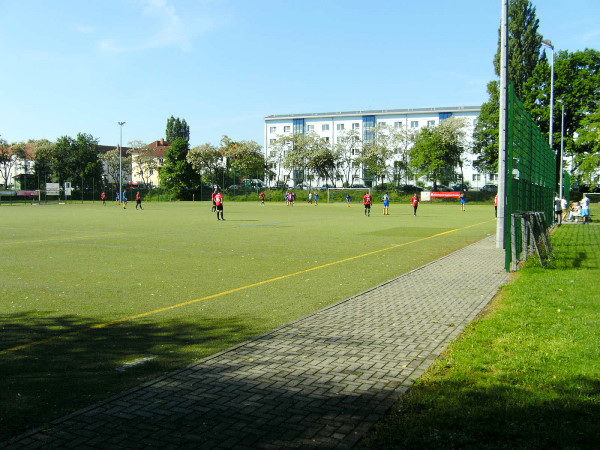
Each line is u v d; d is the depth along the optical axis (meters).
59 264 12.52
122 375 4.90
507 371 4.73
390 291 8.93
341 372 4.85
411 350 5.52
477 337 5.89
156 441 3.51
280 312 7.53
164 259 13.52
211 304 8.06
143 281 10.16
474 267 11.80
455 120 77.75
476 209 53.38
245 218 34.28
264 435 3.59
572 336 5.82
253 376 4.77
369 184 95.94
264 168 96.38
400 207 60.62
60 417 3.94
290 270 11.67
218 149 94.19
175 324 6.83
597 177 38.69
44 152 87.38
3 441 3.53
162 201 86.00
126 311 7.57
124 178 113.38
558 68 57.38
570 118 58.91
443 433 3.51
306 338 6.03
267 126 110.25
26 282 10.01
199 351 5.67
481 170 76.94
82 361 5.32
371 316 7.11
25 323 6.87
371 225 27.75
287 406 4.07
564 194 41.00
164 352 5.63
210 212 43.38
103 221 30.53
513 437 3.45
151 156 102.31
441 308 7.59
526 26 59.28
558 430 3.52
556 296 8.09
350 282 10.11
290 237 20.25
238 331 6.49
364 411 3.95
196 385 4.55
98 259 13.46
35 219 32.59
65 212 43.62
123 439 3.54
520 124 12.80
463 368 4.86
